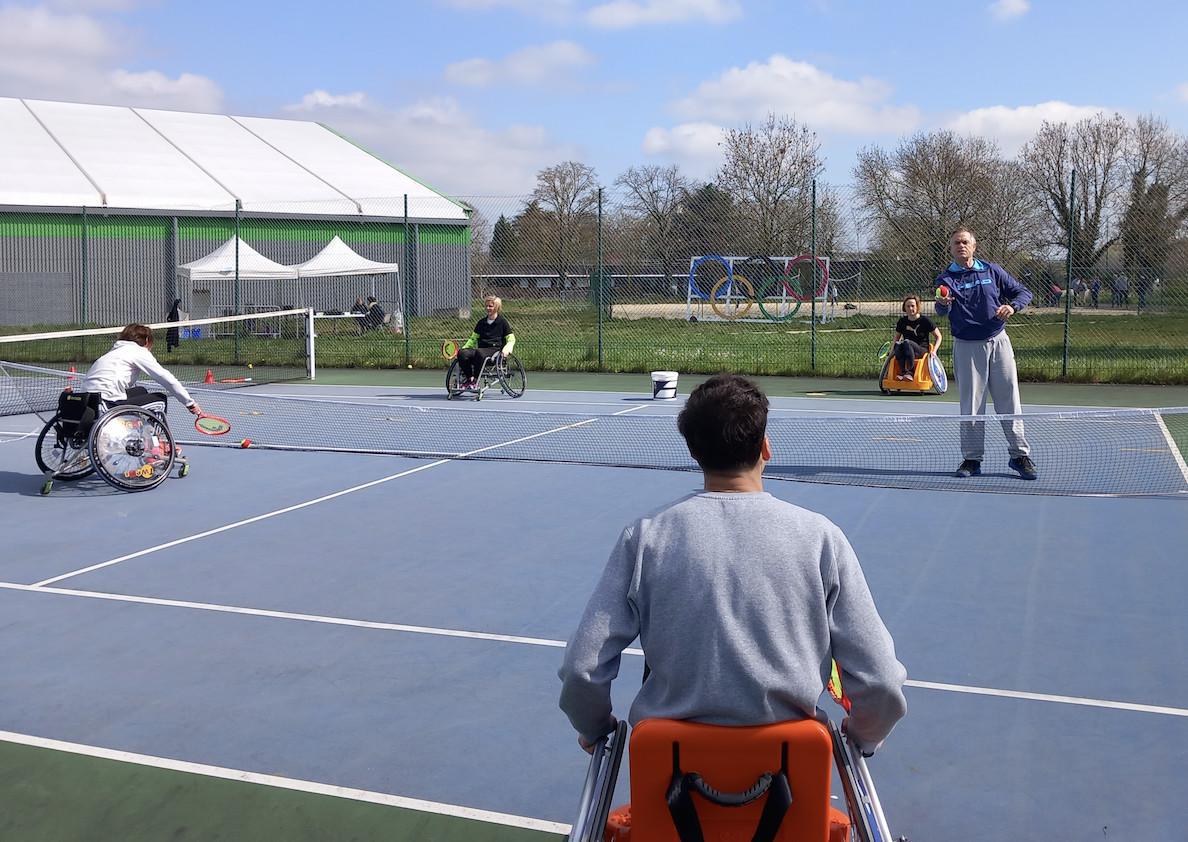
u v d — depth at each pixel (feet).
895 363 49.88
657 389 48.39
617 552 7.38
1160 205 72.02
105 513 25.39
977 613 17.51
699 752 6.78
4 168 103.35
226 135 128.57
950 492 27.25
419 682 14.74
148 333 29.19
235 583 19.42
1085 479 28.84
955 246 28.71
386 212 110.22
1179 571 19.80
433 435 38.04
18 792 11.68
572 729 13.25
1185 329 71.46
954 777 11.87
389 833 10.84
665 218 85.61
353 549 21.80
